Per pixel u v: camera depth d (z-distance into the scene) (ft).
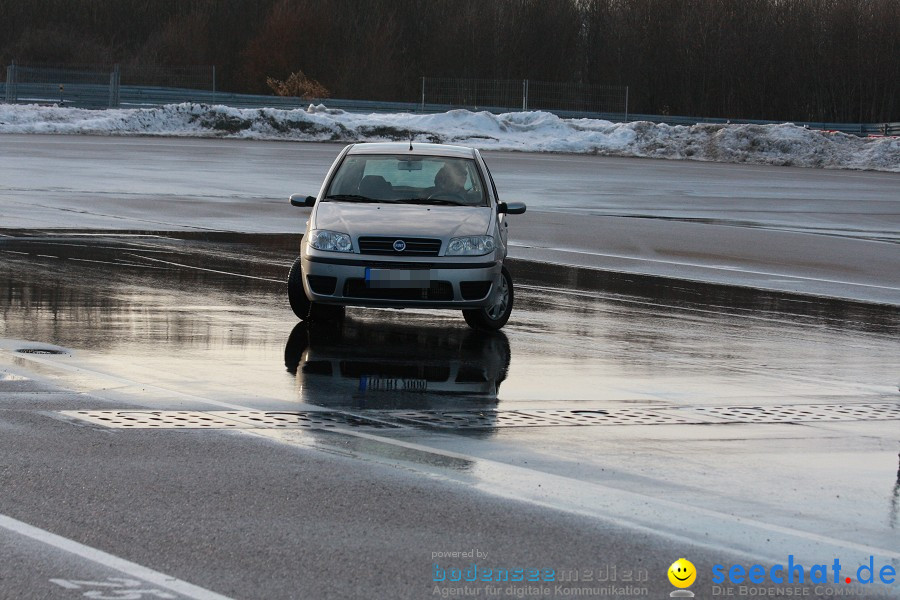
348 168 90.94
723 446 54.54
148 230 141.08
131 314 85.81
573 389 66.33
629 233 159.84
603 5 603.67
